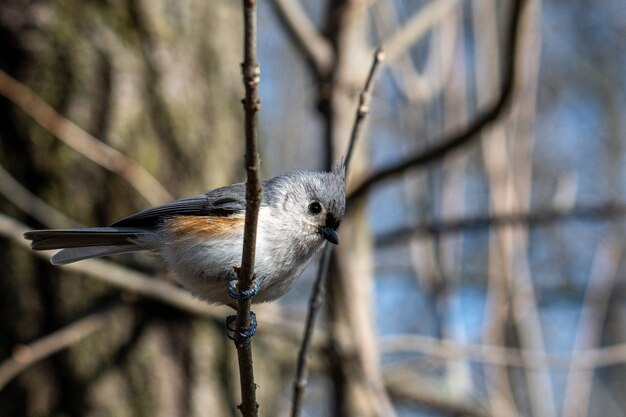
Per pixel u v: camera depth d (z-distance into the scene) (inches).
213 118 425.7
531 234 614.2
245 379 236.5
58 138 392.8
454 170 410.6
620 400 671.1
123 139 396.2
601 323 409.4
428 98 428.5
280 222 292.5
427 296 426.9
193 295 301.9
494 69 419.5
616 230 427.2
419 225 411.2
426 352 392.2
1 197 392.2
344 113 412.8
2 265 385.1
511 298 386.0
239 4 458.6
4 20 390.9
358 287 409.1
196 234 291.7
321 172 313.1
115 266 381.7
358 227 411.2
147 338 387.2
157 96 408.8
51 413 375.9
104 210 389.7
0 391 377.4
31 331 381.4
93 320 372.8
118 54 402.3
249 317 231.9
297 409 286.7
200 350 395.9
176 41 418.6
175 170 407.2
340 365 408.5
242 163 438.0
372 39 519.2
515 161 398.6
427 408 475.8
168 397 386.0
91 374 379.6
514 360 379.9
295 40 415.8
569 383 378.3
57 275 385.1
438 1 420.5
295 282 304.0
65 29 398.0
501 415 377.7
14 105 392.8
